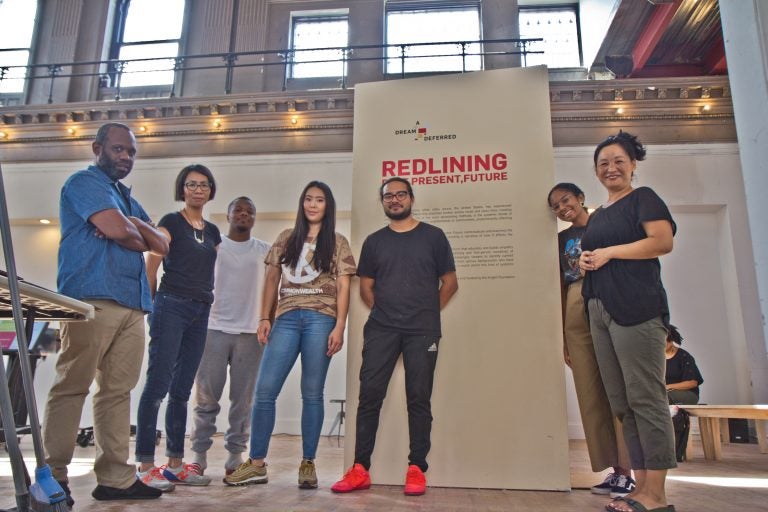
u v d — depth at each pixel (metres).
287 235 2.24
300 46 7.04
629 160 1.77
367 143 2.40
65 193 1.72
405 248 2.15
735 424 4.91
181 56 6.69
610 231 1.69
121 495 1.70
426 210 2.29
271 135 6.14
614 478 1.99
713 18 5.86
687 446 3.48
